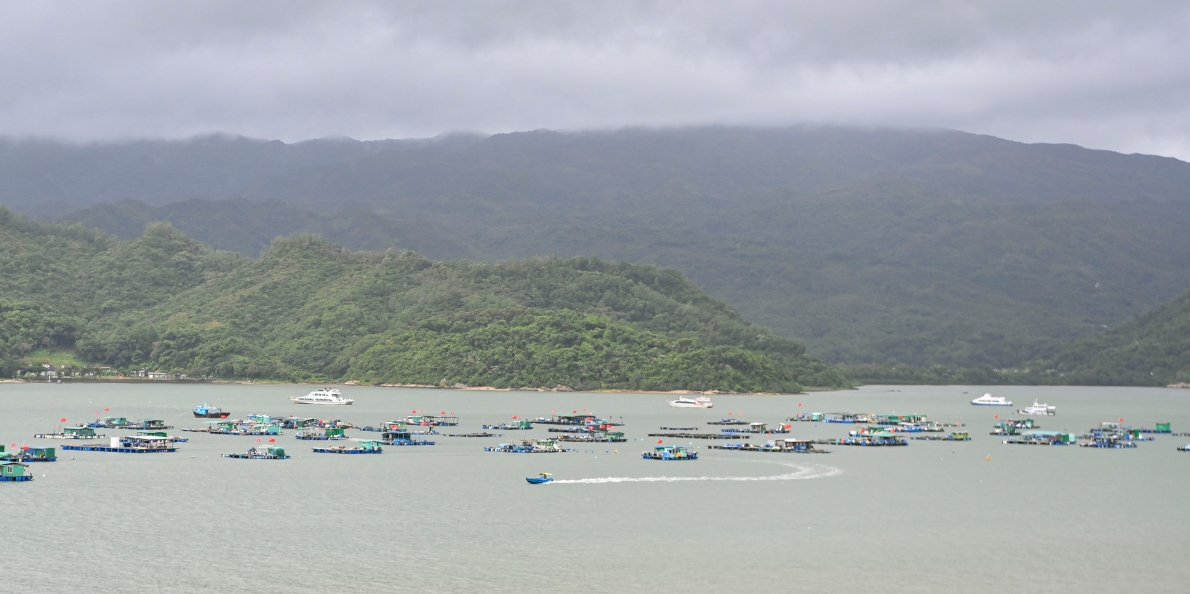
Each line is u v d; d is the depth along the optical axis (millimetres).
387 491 194250
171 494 188125
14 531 159000
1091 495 199750
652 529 166375
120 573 139500
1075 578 143375
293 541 156250
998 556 153750
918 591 137125
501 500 186875
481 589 135125
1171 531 169625
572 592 134375
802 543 159375
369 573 141000
